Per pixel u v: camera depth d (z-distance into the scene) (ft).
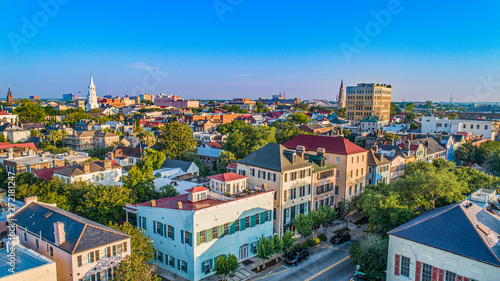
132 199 189.06
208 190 168.55
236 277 153.17
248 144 365.61
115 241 125.39
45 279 107.55
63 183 192.03
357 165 243.40
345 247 187.21
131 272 118.93
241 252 168.25
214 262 154.61
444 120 523.29
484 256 106.83
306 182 205.46
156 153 318.65
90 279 119.96
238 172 215.51
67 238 121.70
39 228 131.95
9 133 466.29
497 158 341.62
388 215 159.74
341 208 227.20
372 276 140.56
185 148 387.96
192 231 144.87
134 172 203.21
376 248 142.82
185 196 179.22
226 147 375.86
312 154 239.71
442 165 272.72
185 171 304.30
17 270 106.22
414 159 315.58
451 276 114.42
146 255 142.20
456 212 123.34
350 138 551.18
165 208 155.74
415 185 180.96
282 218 192.65
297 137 277.64
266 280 151.12
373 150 284.41
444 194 171.73
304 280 151.02
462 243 113.50
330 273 157.69
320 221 190.60
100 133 475.72
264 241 158.30
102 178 228.84
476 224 118.83
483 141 456.45
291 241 167.53
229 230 160.45
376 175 257.34
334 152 237.86
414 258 123.24
